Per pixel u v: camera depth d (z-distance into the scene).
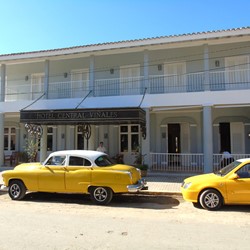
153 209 8.22
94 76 17.83
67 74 19.50
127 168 9.08
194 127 17.69
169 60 17.42
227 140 17.30
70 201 9.41
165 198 9.80
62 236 5.62
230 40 14.03
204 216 7.36
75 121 14.34
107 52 15.93
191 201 8.30
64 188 9.09
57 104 16.27
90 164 9.12
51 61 18.61
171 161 17.81
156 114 18.47
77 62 18.91
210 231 6.00
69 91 18.81
